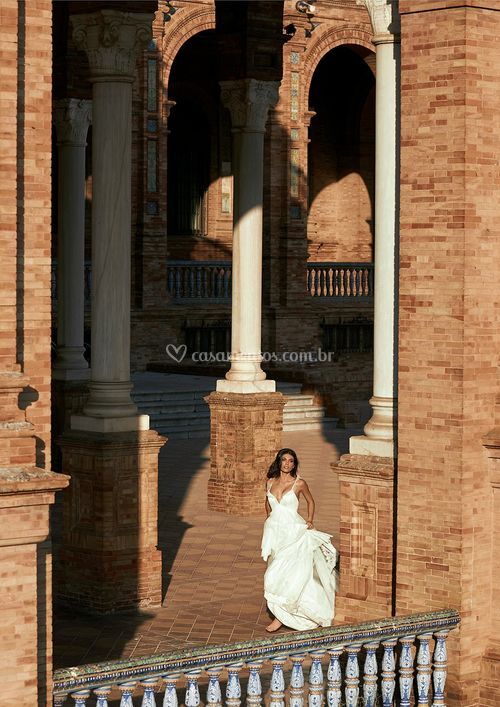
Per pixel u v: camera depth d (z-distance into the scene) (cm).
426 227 1307
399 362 1333
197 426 3553
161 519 2370
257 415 2423
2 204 1001
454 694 1289
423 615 1262
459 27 1280
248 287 2412
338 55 5206
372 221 5344
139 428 1784
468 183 1283
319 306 4678
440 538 1305
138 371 4238
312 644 1181
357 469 1420
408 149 1318
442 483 1302
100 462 1742
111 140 1769
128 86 1777
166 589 1870
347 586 1448
